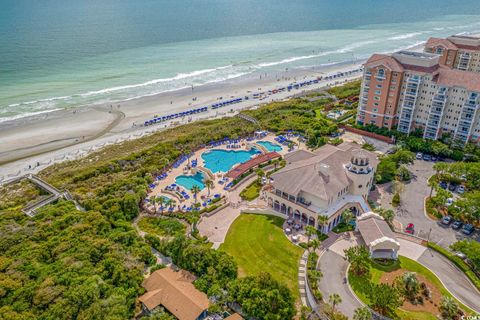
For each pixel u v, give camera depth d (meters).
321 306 59.62
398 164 107.69
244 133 136.00
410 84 118.44
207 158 120.38
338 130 136.25
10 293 61.19
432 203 90.19
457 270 68.75
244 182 104.19
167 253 74.38
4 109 166.12
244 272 70.62
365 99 131.50
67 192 97.44
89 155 124.94
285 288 61.50
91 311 57.16
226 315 61.28
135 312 62.06
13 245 74.62
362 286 65.31
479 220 82.31
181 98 185.38
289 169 90.44
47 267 67.25
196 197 97.38
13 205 94.12
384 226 76.62
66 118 158.88
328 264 71.06
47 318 56.59
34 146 134.00
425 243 75.75
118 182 100.12
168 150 121.69
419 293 62.97
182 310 59.72
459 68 155.50
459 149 114.50
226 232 82.88
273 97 182.75
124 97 185.25
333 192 82.31
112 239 75.88
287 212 87.25
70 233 76.69
